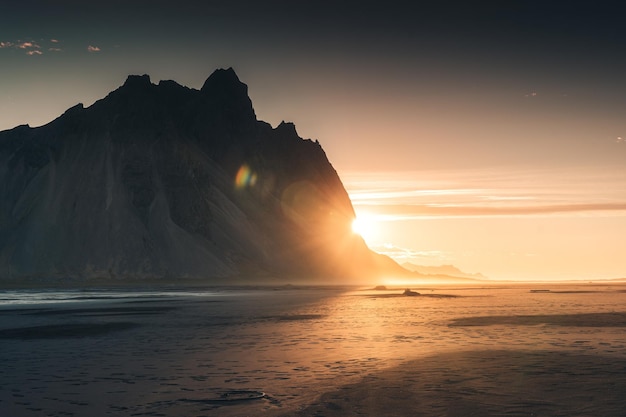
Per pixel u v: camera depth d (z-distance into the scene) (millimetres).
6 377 28578
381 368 30328
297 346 39625
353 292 164750
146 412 21531
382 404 22469
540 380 26844
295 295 139375
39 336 47125
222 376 28453
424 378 27484
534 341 41469
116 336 46750
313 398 23531
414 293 146750
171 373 29359
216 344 41062
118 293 154750
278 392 24719
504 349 37281
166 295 139500
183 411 21625
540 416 20578
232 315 70500
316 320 62000
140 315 70875
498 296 133625
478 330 49625
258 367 31031
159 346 40250
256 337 45438
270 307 87562
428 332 48250
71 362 33281
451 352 35969
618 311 74375
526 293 159000
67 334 48531
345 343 41094
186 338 45062
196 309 83000
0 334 49062
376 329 51250
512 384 26000
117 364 32406
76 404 22859
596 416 20531
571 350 36656
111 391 25156
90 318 66500
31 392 25109
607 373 28453
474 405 22203
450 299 115500
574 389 24891
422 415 20812
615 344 39594
